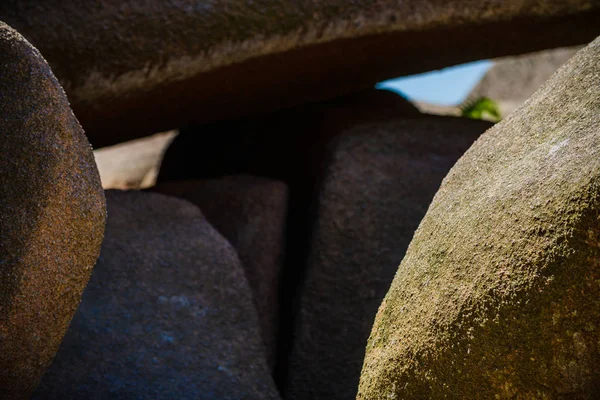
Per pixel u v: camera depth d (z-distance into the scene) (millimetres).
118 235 4762
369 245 5012
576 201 2691
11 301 2994
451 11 5125
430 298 2977
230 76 5180
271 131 6352
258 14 5000
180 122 5727
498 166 3127
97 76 4941
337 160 5328
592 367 2662
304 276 5027
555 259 2691
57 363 4129
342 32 5062
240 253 5258
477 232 2926
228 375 4309
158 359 4273
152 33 4953
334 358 4719
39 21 4891
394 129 5547
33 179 3053
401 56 5496
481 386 2793
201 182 5773
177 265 4695
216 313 4551
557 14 5246
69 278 3143
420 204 5133
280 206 5578
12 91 3092
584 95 2992
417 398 2941
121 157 10312
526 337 2719
